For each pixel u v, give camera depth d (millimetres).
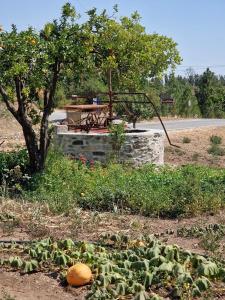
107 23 13938
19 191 12695
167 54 31797
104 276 6199
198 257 6773
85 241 7742
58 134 17797
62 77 14211
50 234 8852
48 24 13539
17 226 9406
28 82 13586
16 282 6473
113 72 25719
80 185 12875
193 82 115312
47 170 13906
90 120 19906
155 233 9297
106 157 17125
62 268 6840
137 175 14109
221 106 61219
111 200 11508
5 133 28484
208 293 6074
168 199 11344
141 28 26516
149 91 46594
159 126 38031
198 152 25500
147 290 6180
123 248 7887
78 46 13414
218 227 9484
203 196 11625
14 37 12984
